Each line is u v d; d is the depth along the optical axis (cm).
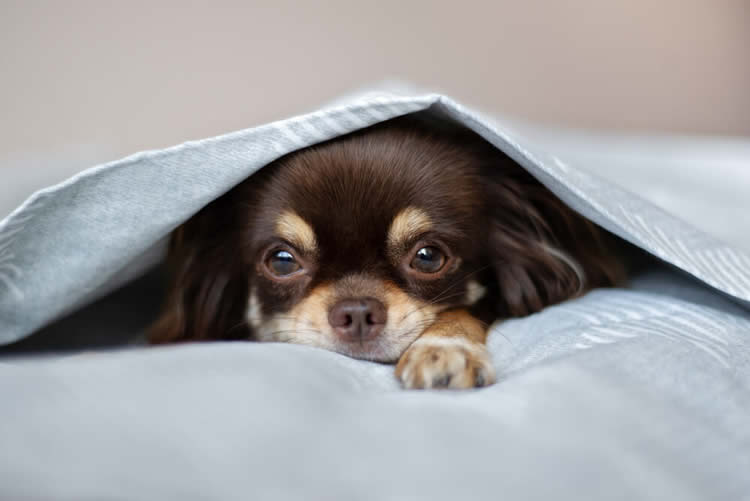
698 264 35
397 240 37
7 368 29
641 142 65
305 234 37
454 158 39
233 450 25
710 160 53
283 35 70
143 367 28
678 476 26
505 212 41
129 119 68
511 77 77
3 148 65
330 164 37
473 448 26
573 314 35
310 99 72
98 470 23
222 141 34
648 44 79
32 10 63
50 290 34
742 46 81
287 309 39
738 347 32
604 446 26
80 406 26
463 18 74
